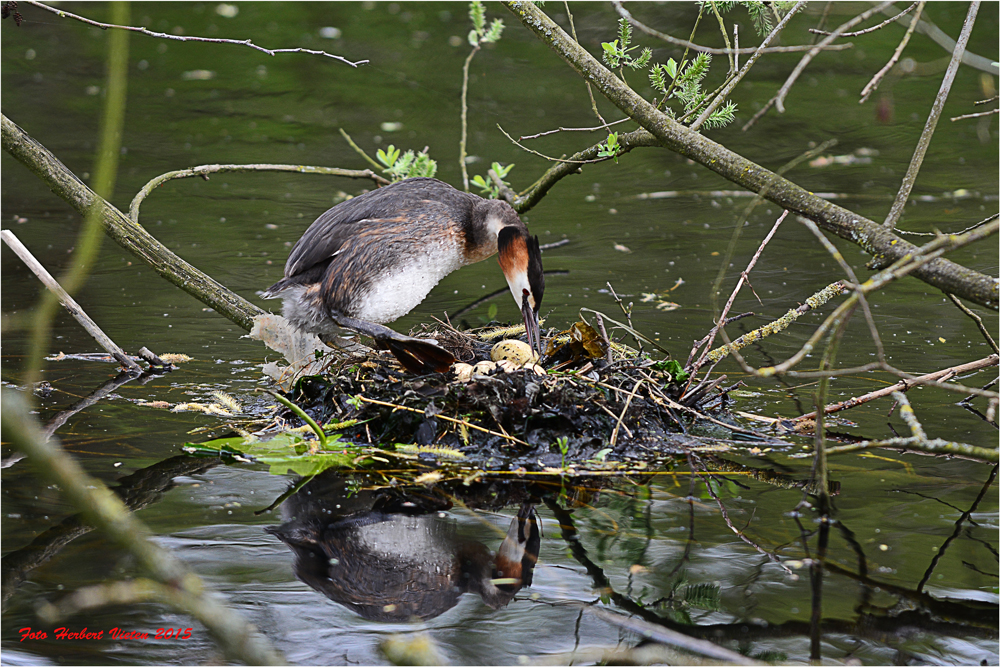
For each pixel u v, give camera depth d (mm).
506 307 12953
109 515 2252
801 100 22406
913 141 20094
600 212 17203
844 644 5359
